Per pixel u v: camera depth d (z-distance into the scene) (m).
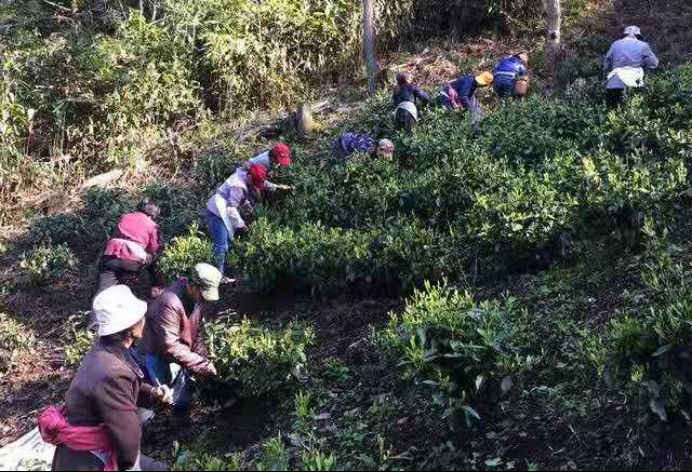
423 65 14.02
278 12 13.95
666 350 4.47
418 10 15.12
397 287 7.59
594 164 7.62
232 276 8.78
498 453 5.02
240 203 8.56
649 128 8.20
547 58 12.66
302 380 6.29
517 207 7.21
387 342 5.43
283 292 8.32
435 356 5.09
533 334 5.81
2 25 14.86
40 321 9.32
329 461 4.54
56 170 12.52
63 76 12.80
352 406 6.07
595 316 6.09
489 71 13.48
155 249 8.09
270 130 12.52
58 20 15.31
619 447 4.76
